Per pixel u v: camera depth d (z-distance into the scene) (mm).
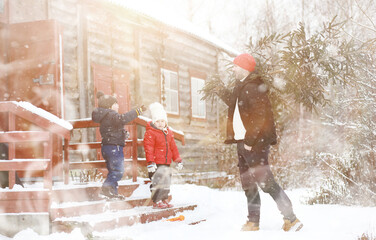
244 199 8250
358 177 7426
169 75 13648
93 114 6008
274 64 5699
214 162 15297
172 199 7605
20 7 8023
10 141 5117
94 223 4715
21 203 5000
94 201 5777
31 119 5062
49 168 4969
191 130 14773
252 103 4750
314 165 12008
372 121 7688
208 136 15703
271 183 4695
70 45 9516
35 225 4922
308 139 13383
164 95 13133
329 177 8180
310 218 5660
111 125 5902
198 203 7055
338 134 9938
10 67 6824
